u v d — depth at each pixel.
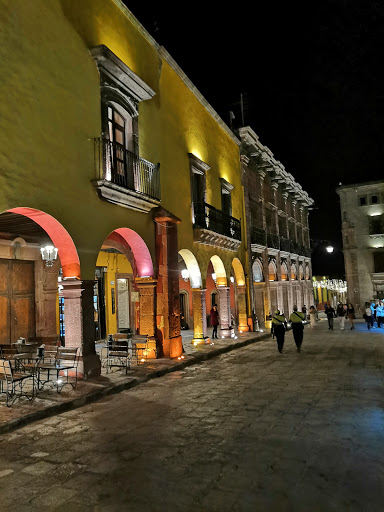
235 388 8.56
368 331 21.12
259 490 3.92
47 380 8.48
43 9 8.74
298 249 31.98
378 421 6.00
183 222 15.00
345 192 34.12
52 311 13.53
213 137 18.83
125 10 11.80
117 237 13.18
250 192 23.66
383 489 3.86
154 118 13.34
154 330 12.36
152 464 4.64
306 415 6.41
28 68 8.20
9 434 5.85
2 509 3.70
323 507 3.56
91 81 10.09
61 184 8.84
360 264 33.12
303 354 13.39
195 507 3.64
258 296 24.02
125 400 7.76
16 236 12.54
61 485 4.17
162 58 14.20
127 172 11.30
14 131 7.73
